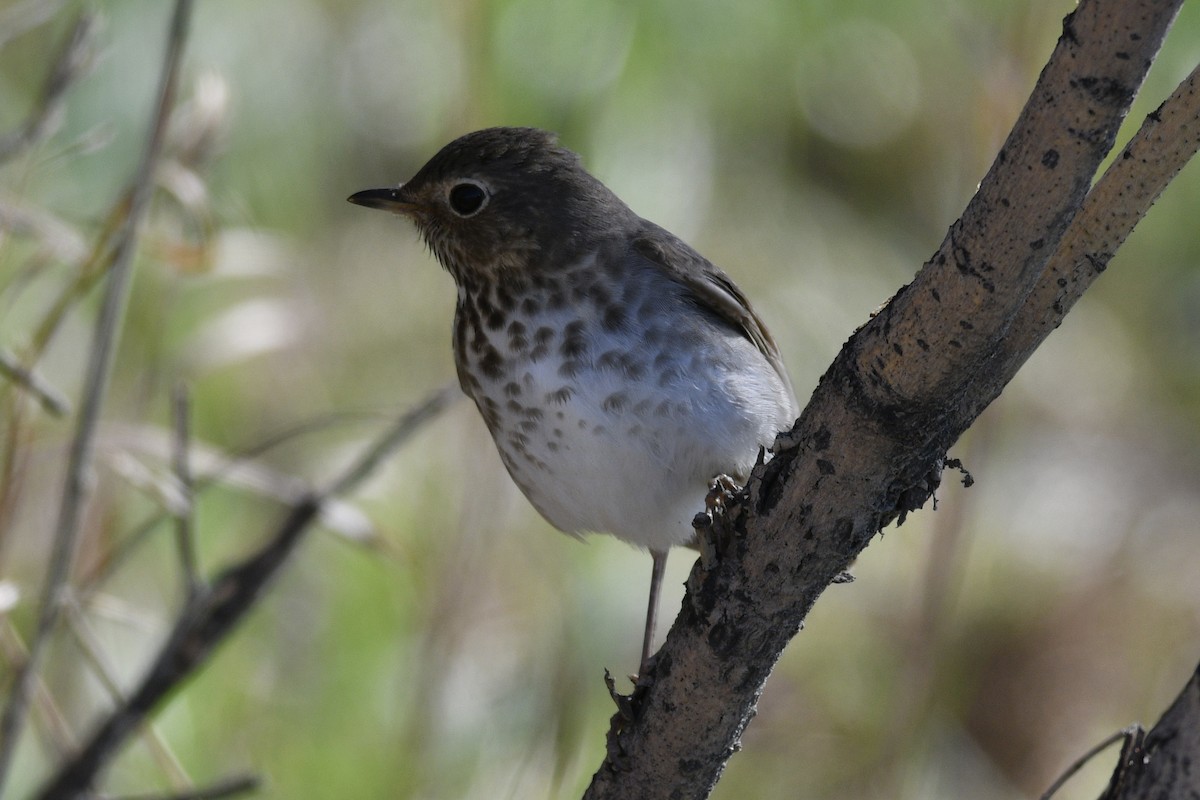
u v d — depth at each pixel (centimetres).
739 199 1457
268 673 1032
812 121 1530
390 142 1445
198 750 976
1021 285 426
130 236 716
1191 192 1661
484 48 1126
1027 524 1444
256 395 1267
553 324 736
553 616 1110
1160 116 446
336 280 1376
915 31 1526
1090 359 1620
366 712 1013
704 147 1352
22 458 794
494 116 1148
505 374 745
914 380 453
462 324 772
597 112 1216
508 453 760
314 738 1004
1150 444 1570
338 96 1423
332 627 1048
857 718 1162
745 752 1152
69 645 952
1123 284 1669
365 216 1437
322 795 980
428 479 1112
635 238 752
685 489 734
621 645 1145
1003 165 415
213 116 832
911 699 1027
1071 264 457
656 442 723
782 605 510
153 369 1039
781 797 1133
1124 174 448
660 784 557
